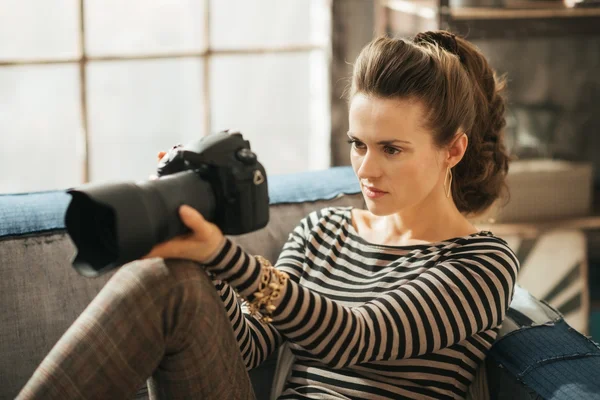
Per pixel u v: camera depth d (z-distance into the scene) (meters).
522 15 1.95
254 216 0.99
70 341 0.95
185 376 0.98
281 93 2.34
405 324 1.08
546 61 2.33
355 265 1.24
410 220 1.23
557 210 2.11
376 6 2.14
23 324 1.19
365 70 1.12
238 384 1.04
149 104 2.52
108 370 0.94
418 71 1.10
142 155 2.82
